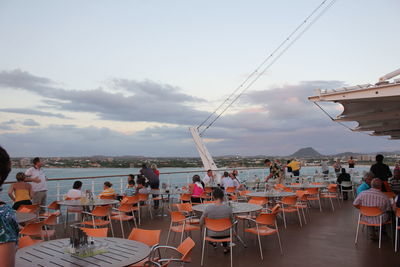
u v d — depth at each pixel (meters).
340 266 4.86
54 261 2.78
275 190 8.94
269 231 5.53
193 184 8.99
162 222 8.40
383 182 7.77
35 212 6.30
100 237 3.57
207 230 5.32
